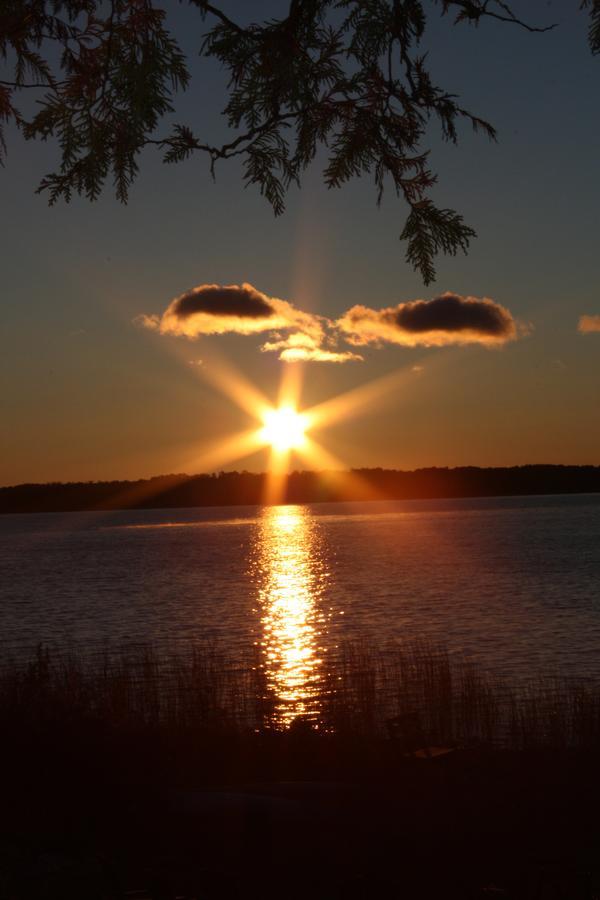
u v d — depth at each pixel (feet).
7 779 35.14
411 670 80.38
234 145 16.25
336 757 46.75
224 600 223.71
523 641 133.69
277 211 16.71
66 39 16.20
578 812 35.88
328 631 157.48
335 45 15.60
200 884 26.07
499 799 37.22
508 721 63.87
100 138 15.93
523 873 29.40
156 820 33.01
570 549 375.86
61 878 26.13
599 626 148.97
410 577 271.69
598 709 59.67
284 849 30.91
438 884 28.96
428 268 16.67
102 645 143.64
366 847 31.45
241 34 15.64
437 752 47.39
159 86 15.69
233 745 48.24
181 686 61.05
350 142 16.26
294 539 613.52
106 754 38.86
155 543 613.52
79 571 349.61
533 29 16.21
